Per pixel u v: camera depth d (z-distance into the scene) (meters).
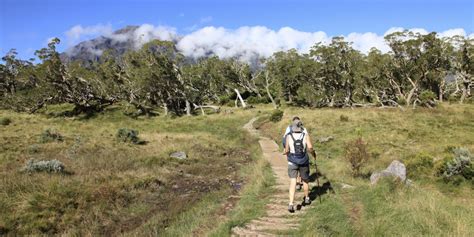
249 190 11.33
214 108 60.41
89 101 58.22
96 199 11.25
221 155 21.67
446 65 57.69
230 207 10.30
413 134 24.64
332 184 10.78
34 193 10.98
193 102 61.47
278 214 8.40
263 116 46.31
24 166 14.59
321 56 62.34
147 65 59.06
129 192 12.34
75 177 13.38
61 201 10.69
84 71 57.84
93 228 9.55
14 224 9.38
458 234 6.32
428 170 15.05
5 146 20.47
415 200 7.98
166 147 21.83
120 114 53.53
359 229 7.02
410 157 17.09
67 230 9.46
